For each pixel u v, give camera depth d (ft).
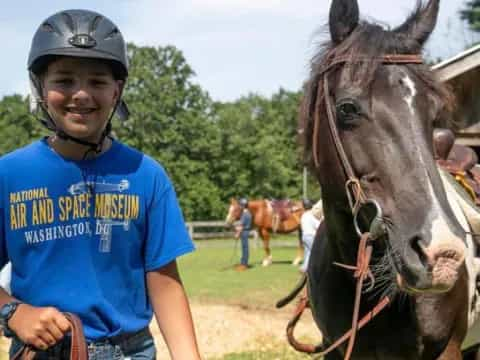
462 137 27.22
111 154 6.63
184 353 6.43
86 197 6.41
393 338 9.82
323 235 11.01
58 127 6.43
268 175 150.00
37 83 6.58
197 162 147.64
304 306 12.23
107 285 6.37
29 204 6.37
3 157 6.57
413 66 8.76
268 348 24.58
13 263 6.43
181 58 160.76
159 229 6.65
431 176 8.02
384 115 8.38
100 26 6.37
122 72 6.61
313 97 9.66
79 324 5.80
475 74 26.91
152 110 151.53
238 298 37.32
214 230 112.68
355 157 8.61
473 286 10.63
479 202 12.19
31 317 5.79
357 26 9.52
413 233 7.75
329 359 10.98
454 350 10.04
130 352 6.43
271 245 90.79
